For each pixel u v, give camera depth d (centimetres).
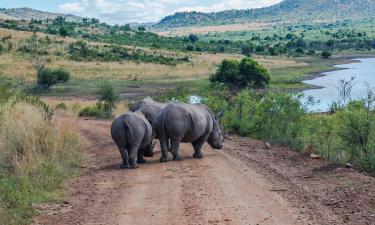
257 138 2278
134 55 11369
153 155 1773
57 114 3516
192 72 9731
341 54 16212
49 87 7525
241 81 7112
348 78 9138
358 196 1112
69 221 972
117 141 1522
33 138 1486
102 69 9462
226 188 1205
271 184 1248
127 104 4212
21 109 1856
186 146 2025
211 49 16400
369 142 1609
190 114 1645
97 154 1816
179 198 1120
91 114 3772
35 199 1097
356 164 1554
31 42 11350
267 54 15988
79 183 1309
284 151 1839
